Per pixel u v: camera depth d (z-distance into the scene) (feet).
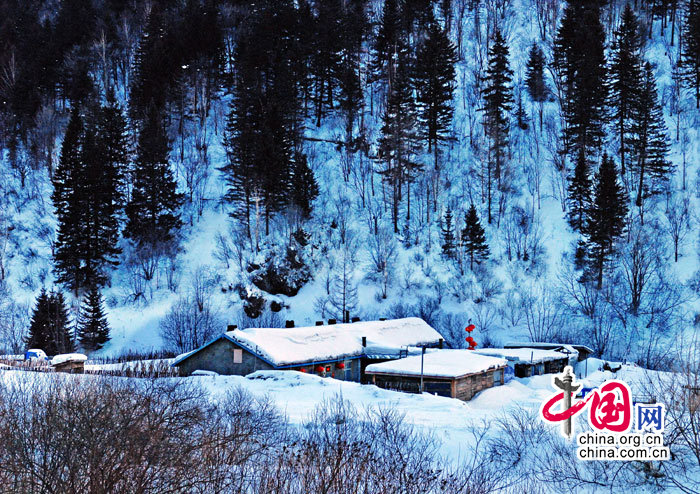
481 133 324.39
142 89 345.51
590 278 222.89
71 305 218.38
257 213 247.91
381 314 227.61
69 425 30.94
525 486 39.81
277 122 282.97
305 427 50.52
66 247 232.12
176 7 452.76
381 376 94.02
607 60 355.77
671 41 377.71
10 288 225.97
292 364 110.42
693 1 372.79
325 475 34.55
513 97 347.36
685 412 48.39
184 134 323.16
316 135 329.31
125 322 214.69
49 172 289.74
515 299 225.76
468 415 59.62
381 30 395.55
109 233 249.14
